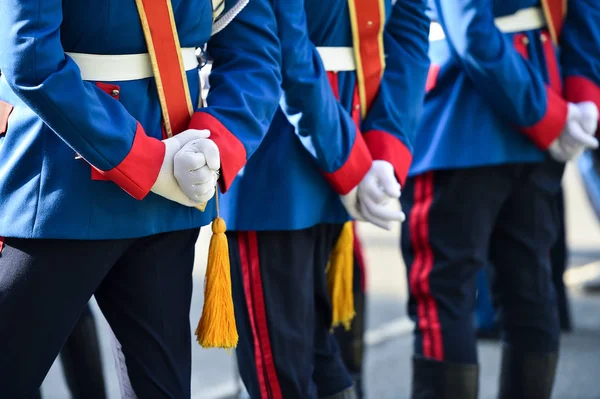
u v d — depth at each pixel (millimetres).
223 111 3090
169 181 2896
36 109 2725
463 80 4191
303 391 3588
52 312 2889
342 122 3559
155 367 3090
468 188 4129
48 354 2922
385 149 3703
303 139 3500
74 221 2844
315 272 3775
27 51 2680
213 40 3311
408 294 4285
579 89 4336
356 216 3699
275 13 3383
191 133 2951
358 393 4723
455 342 4074
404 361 5848
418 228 4215
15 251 2885
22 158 2871
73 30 2832
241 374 3648
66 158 2852
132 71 2936
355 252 4676
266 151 3572
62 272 2877
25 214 2852
